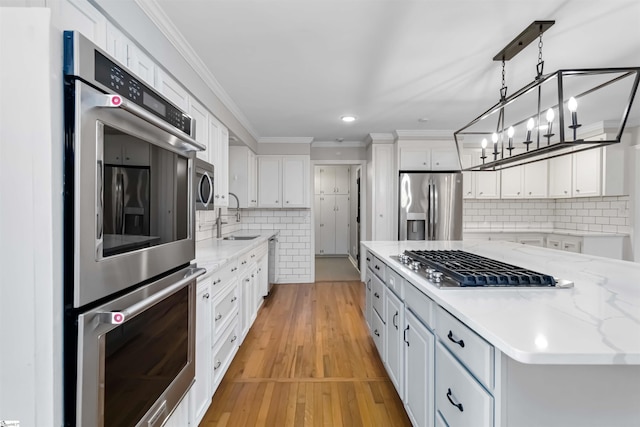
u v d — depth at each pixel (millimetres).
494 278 1411
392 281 2117
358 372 2445
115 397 920
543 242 5160
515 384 923
